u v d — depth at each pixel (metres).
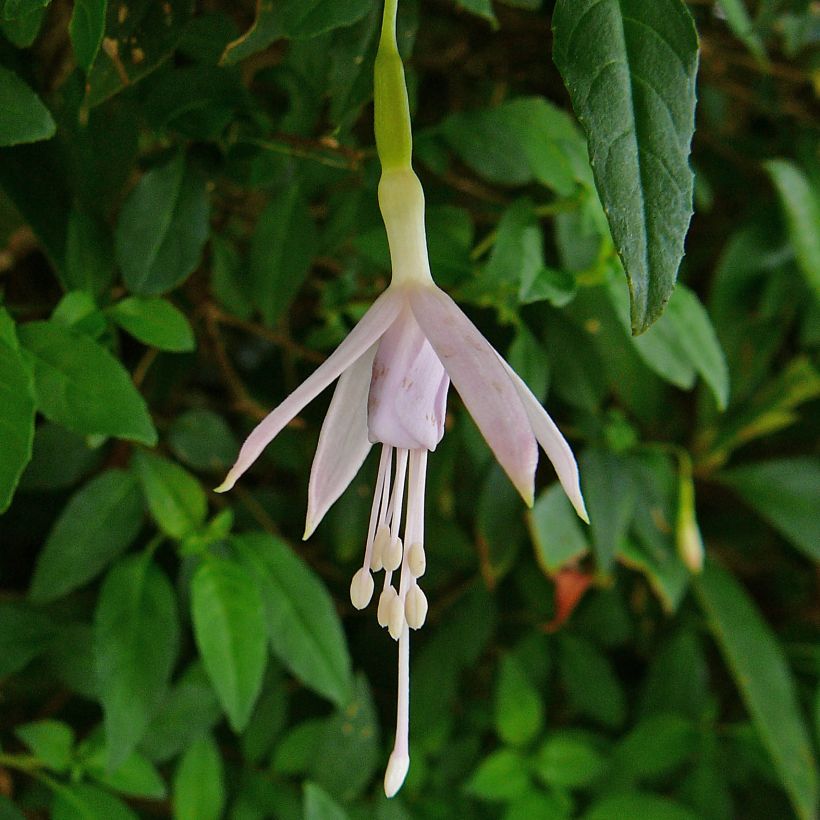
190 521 0.25
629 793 0.29
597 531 0.27
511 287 0.25
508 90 0.28
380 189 0.20
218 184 0.26
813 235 0.29
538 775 0.29
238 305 0.26
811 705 0.34
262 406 0.28
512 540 0.27
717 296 0.32
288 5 0.21
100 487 0.24
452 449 0.27
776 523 0.32
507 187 0.28
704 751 0.31
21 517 0.27
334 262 0.27
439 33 0.27
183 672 0.26
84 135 0.23
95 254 0.24
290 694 0.29
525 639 0.31
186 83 0.23
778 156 0.32
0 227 0.25
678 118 0.19
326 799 0.26
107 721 0.23
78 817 0.24
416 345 0.20
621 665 0.35
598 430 0.28
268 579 0.25
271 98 0.26
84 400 0.22
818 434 0.35
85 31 0.21
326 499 0.20
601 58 0.19
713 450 0.33
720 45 0.30
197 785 0.26
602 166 0.19
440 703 0.29
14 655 0.25
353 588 0.20
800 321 0.34
